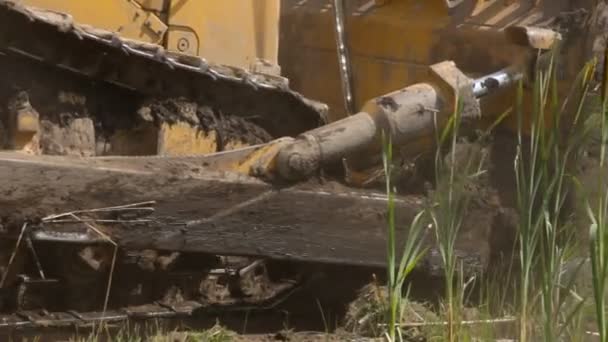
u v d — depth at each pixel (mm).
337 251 26000
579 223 20281
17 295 23750
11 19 23156
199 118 26922
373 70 34375
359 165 26984
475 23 32062
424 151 27844
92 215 22688
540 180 17484
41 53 24016
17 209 21844
